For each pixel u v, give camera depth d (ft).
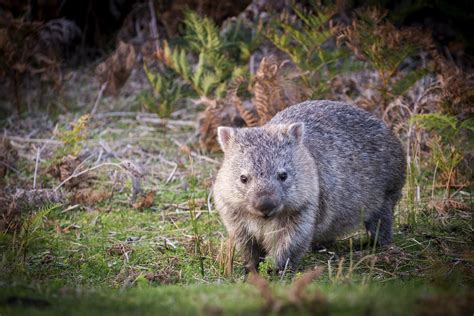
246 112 44.45
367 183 34.04
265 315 18.35
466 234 35.73
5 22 52.70
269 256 31.07
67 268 31.50
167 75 53.26
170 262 32.30
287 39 48.47
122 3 63.10
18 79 53.16
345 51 46.91
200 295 21.22
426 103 44.73
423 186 41.70
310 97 45.32
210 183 42.24
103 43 62.80
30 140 48.19
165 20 57.06
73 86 56.90
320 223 32.14
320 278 28.32
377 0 54.03
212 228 36.94
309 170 30.42
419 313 18.06
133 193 40.22
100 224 37.68
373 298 19.65
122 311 19.54
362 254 33.58
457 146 41.34
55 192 39.01
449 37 55.47
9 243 32.27
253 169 29.63
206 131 47.06
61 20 59.82
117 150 47.11
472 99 42.88
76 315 19.10
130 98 54.75
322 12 47.52
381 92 45.62
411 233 36.24
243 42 51.78
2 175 42.24
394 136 36.09
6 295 21.34
